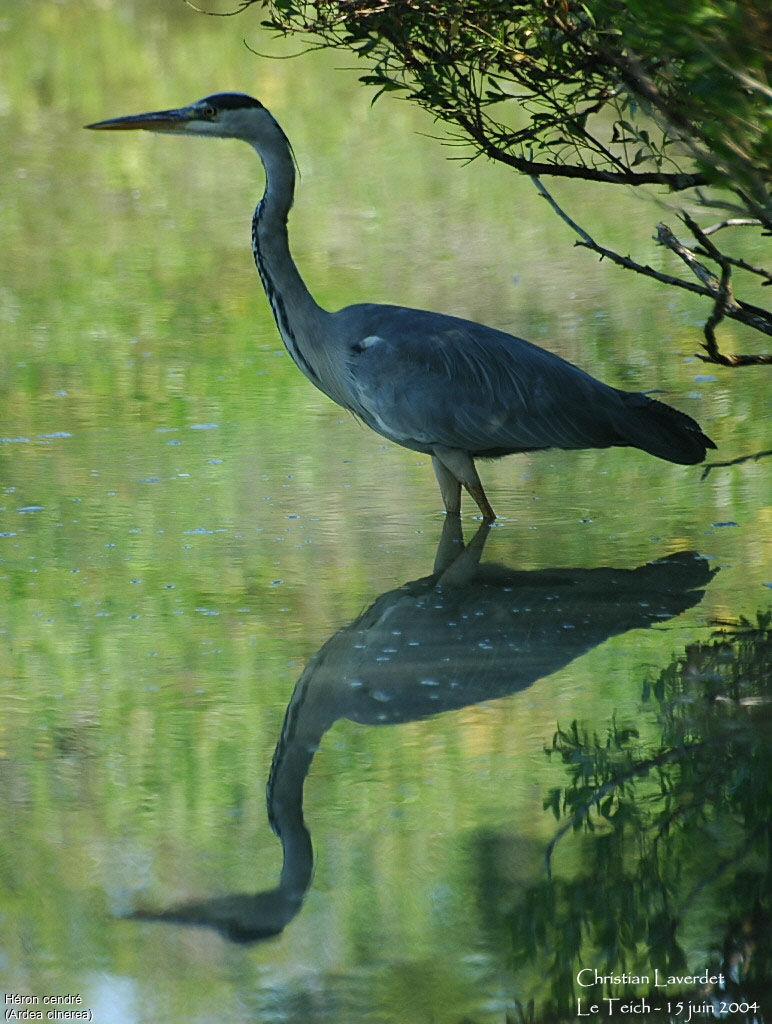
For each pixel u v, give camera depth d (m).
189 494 12.85
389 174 28.88
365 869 7.18
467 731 8.60
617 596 10.51
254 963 6.43
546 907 6.82
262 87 36.69
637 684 9.12
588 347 17.16
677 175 10.09
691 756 8.21
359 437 14.59
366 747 8.45
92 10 47.31
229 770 8.20
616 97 10.36
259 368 17.02
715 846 7.33
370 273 21.41
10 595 10.68
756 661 9.38
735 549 11.30
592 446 12.10
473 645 9.78
